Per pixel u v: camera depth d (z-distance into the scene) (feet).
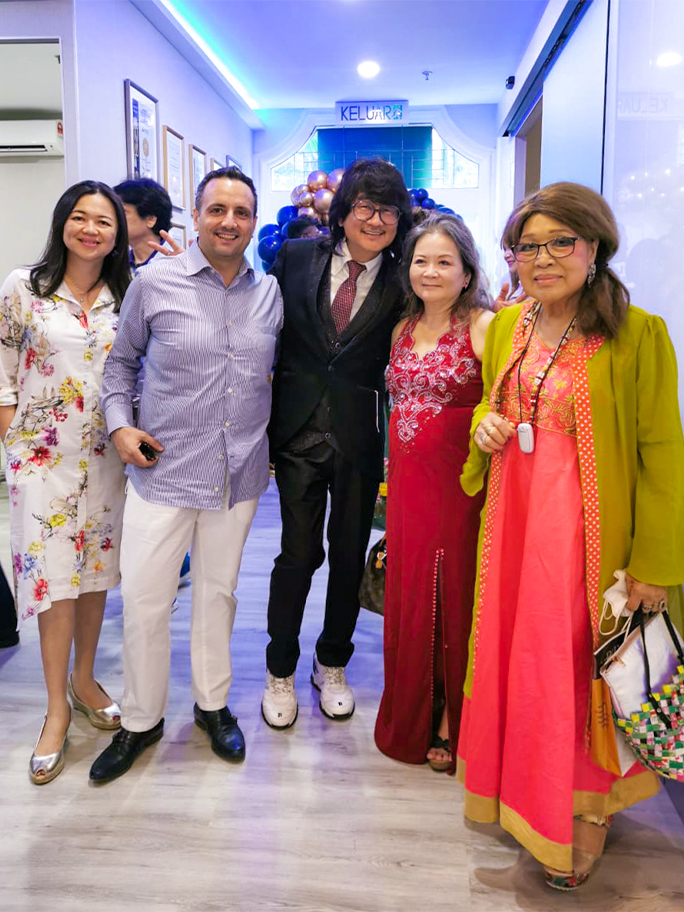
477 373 6.14
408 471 6.37
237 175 6.15
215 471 6.38
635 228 9.63
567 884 5.19
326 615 7.63
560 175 15.49
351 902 5.12
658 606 4.86
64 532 6.60
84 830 5.84
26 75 14.29
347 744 7.14
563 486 4.91
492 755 5.36
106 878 5.32
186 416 6.27
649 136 9.06
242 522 6.77
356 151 27.58
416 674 6.55
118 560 7.11
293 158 27.99
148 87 17.42
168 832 5.83
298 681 8.48
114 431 6.33
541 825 4.98
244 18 18.29
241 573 12.18
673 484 4.70
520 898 5.17
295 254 7.00
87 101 14.16
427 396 6.23
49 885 5.25
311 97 25.67
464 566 6.28
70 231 6.34
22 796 6.28
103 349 6.65
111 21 15.23
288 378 7.03
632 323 4.78
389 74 23.00
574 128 14.12
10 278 6.48
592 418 4.80
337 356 6.80
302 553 7.18
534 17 17.97
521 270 4.78
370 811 6.12
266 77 23.30
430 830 5.89
